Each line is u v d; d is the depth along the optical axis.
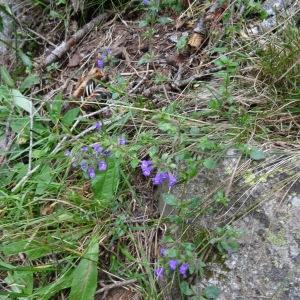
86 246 0.36
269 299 0.30
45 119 0.45
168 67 0.46
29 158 0.41
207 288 0.31
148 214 0.37
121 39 0.50
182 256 0.31
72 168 0.41
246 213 0.33
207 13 0.48
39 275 0.37
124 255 0.36
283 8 0.46
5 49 0.55
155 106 0.43
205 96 0.41
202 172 0.36
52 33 0.55
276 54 0.41
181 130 0.39
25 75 0.52
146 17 0.50
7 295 0.34
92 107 0.45
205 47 0.46
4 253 0.36
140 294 0.34
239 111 0.39
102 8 0.53
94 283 0.34
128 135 0.41
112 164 0.37
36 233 0.37
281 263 0.31
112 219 0.37
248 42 0.44
